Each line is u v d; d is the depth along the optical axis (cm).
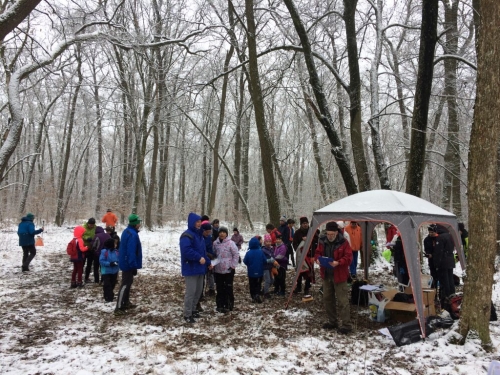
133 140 2753
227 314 719
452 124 1465
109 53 1992
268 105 2561
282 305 792
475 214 531
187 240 662
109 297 793
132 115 2009
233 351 523
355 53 1230
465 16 1376
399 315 661
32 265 1179
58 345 534
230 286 743
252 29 1205
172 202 3128
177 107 1867
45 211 2344
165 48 1862
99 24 1056
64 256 1378
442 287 738
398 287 870
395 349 539
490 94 522
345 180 1190
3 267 1125
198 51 1602
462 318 539
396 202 679
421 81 1013
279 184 3200
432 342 552
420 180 1048
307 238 766
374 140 1245
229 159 3944
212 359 491
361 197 732
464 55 1379
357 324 664
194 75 1875
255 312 735
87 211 2788
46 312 704
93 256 970
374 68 1315
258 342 566
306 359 502
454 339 534
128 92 1980
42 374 435
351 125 1263
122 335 585
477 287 527
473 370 454
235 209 2453
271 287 972
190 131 3206
